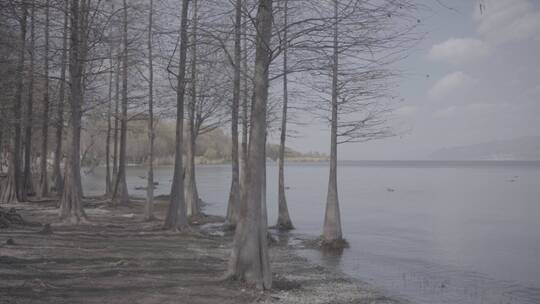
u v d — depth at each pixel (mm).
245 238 10195
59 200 27031
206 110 29219
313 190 63312
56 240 14719
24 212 23406
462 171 145125
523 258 18625
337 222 20188
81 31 18125
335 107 19984
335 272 14633
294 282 11938
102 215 25141
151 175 23422
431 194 54969
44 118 28406
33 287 8797
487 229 27078
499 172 132750
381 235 24484
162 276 10719
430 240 22906
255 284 10047
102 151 63688
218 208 36875
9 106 24141
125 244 15281
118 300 8500
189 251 14969
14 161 29000
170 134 72688
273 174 127812
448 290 13453
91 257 12266
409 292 12922
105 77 31109
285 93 25203
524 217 32781
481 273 15922
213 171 129750
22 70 17047
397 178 100312
